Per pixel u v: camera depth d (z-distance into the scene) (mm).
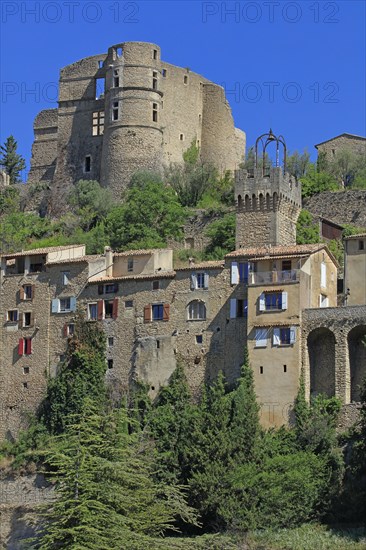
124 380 156750
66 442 128625
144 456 136875
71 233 197625
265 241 165875
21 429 159875
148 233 186250
